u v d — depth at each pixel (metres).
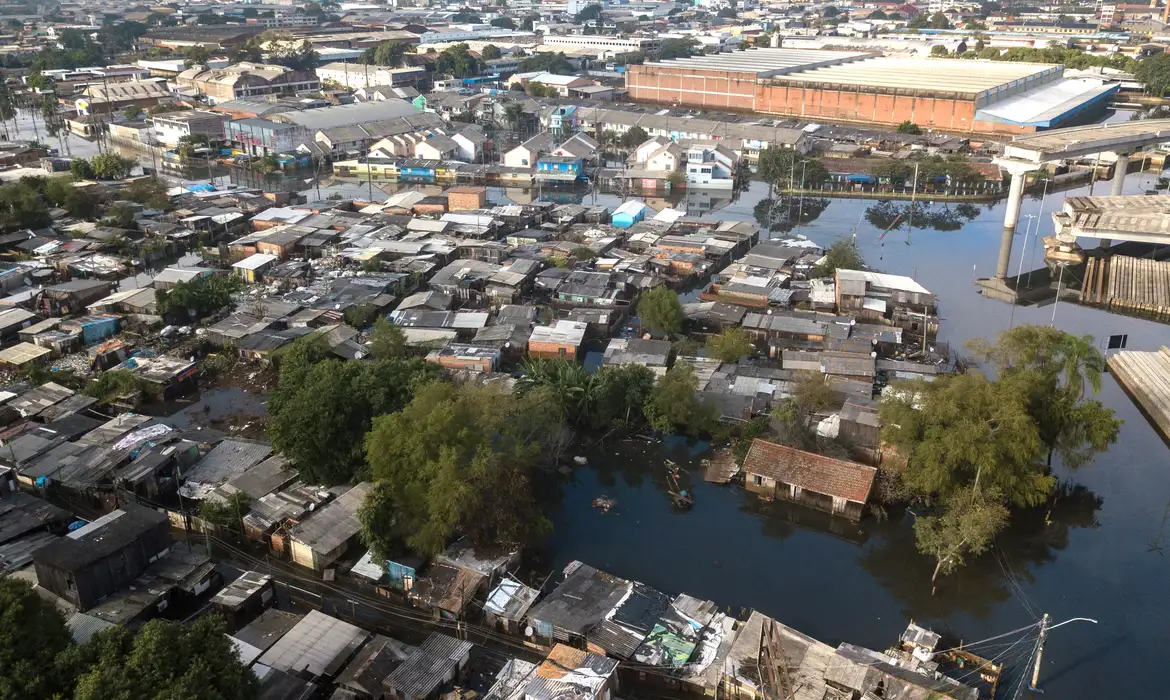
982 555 69.44
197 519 69.31
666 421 83.12
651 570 66.94
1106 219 136.62
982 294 130.00
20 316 106.56
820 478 73.38
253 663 52.06
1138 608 63.38
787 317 107.88
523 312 108.94
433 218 151.38
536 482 78.62
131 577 60.00
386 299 115.31
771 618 58.31
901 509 74.25
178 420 87.69
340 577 64.44
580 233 144.38
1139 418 93.25
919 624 61.50
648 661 54.47
